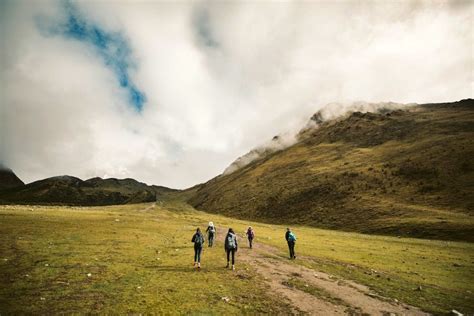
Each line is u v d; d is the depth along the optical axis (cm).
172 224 7038
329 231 8862
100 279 1747
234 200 19300
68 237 3359
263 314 1324
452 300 1788
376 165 14388
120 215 8581
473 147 12069
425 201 9731
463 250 4712
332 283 2042
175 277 1905
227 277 2003
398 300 1714
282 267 2536
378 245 4994
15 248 2503
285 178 18300
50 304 1294
